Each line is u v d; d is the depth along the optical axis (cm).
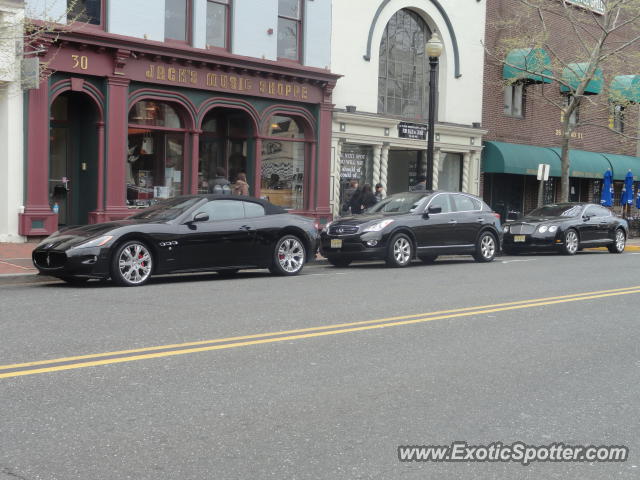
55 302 948
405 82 2459
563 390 572
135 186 1830
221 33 1931
